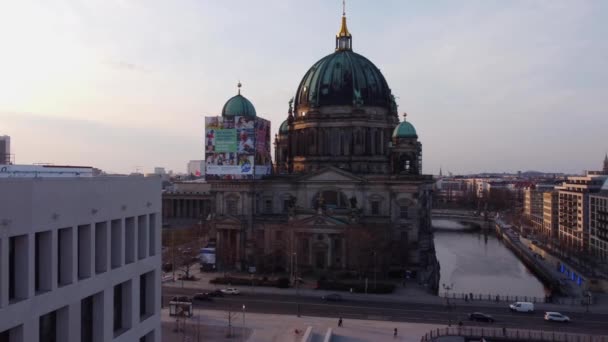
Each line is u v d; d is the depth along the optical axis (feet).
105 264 152.46
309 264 443.73
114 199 156.35
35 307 124.57
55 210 131.23
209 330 284.00
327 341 256.32
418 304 346.95
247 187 476.54
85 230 145.18
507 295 395.75
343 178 471.62
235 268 467.11
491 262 585.22
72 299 137.59
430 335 270.46
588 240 599.98
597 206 569.23
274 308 334.44
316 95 531.50
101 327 150.92
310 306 339.77
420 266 458.09
